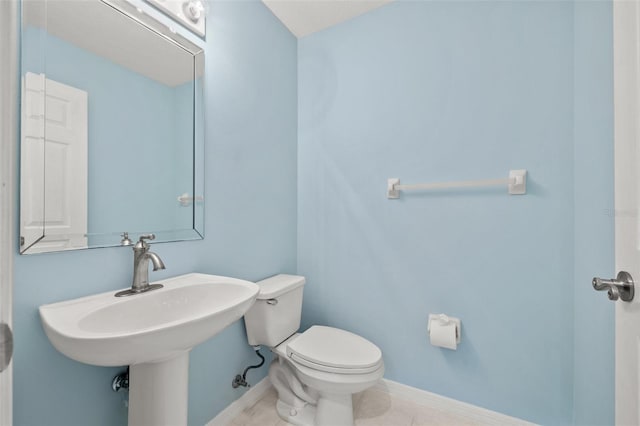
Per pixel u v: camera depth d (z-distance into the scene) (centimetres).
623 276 59
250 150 155
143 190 105
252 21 156
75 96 88
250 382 155
